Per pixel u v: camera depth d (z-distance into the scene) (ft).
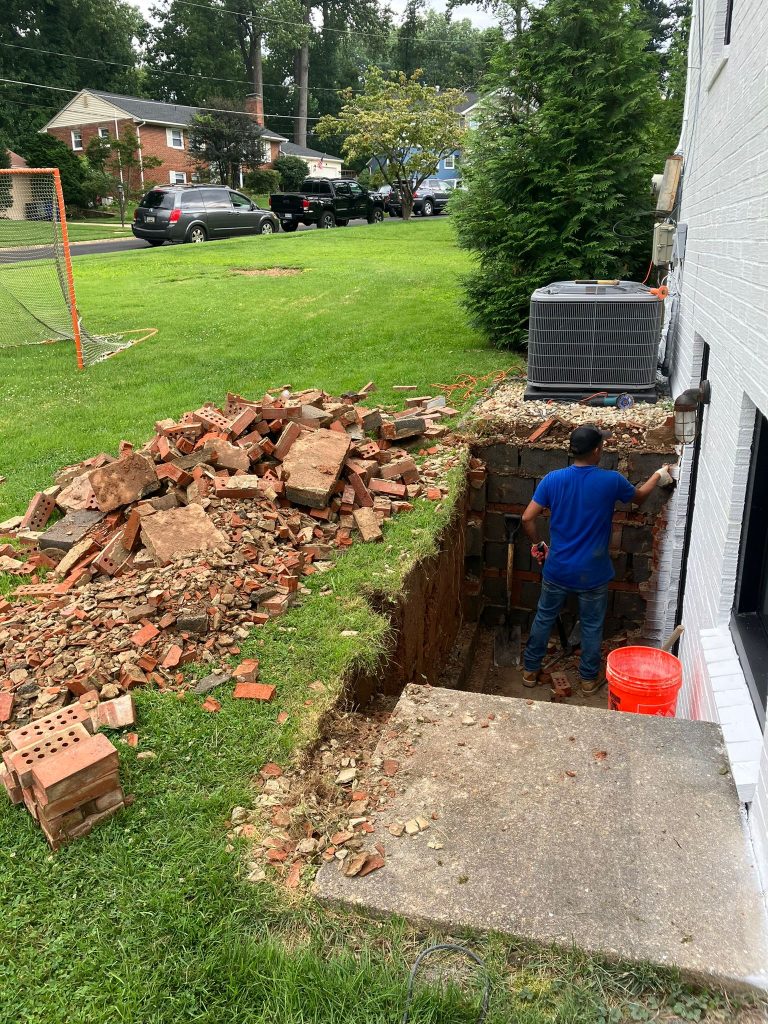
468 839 9.53
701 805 9.91
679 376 23.45
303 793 10.55
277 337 38.58
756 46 11.53
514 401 25.38
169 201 76.79
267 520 17.21
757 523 12.72
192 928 8.50
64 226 34.58
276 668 13.28
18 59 161.17
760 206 10.71
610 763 10.78
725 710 11.48
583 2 29.84
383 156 113.19
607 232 30.78
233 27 181.57
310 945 8.29
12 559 17.44
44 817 9.45
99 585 15.39
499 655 24.91
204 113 139.95
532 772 10.68
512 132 31.53
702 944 8.00
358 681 13.84
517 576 25.66
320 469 18.66
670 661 15.47
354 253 67.15
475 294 34.35
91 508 18.88
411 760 11.06
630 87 30.07
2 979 8.04
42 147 129.90
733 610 13.51
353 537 18.26
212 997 7.83
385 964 8.07
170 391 30.68
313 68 207.51
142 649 13.39
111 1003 7.78
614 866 9.00
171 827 9.90
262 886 9.01
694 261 19.90
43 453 24.26
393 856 9.32
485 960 8.04
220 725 11.85
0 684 12.64
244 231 82.84
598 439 18.22
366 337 37.65
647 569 23.68
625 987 7.76
